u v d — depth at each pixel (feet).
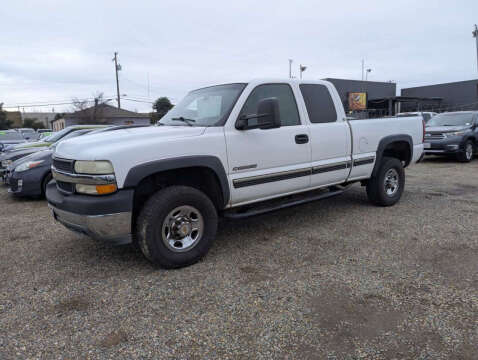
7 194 25.66
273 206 14.12
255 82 13.62
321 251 12.92
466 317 8.51
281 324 8.43
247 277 10.94
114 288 10.40
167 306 9.34
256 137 13.10
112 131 12.85
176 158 11.13
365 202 20.06
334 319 8.58
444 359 7.11
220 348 7.62
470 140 38.14
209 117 13.20
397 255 12.37
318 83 15.89
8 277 11.34
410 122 19.57
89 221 10.21
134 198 11.34
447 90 116.98
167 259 11.26
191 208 11.73
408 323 8.34
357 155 16.80
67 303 9.61
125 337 8.05
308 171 14.82
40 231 16.22
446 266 11.39
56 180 12.31
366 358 7.21
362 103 105.91
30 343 7.90
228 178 12.44
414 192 22.65
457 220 16.25
